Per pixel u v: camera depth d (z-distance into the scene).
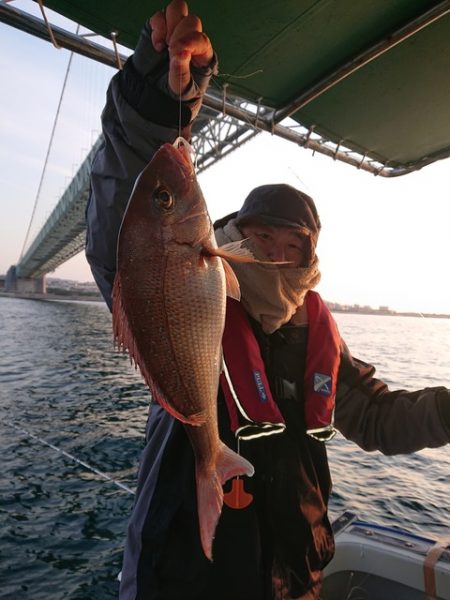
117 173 1.61
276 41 2.57
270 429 1.53
